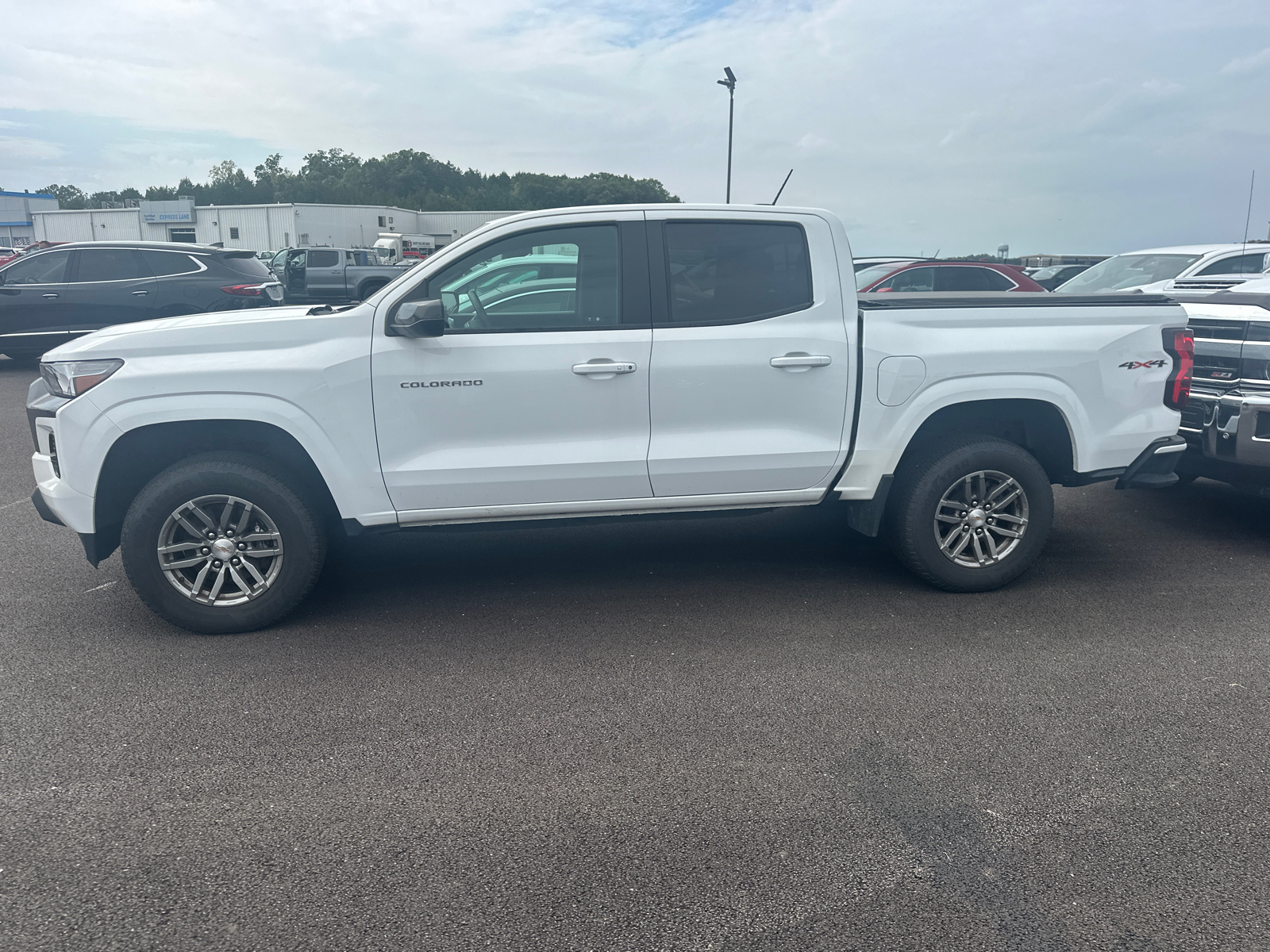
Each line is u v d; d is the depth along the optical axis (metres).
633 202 4.15
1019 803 2.76
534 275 4.04
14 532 5.53
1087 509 6.25
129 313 11.75
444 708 3.37
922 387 4.28
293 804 2.75
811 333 4.18
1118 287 10.36
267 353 3.86
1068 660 3.78
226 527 3.97
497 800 2.78
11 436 8.30
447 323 3.98
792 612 4.31
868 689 3.53
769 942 2.18
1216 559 5.12
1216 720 3.27
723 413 4.17
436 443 3.99
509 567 4.96
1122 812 2.71
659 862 2.48
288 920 2.25
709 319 4.14
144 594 3.92
